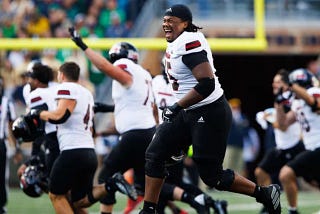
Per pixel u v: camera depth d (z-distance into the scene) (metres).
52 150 23.36
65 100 22.17
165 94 25.78
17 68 46.84
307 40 52.16
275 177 36.06
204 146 19.45
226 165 49.00
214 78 19.06
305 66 55.72
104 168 24.44
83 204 23.39
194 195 25.62
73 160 22.45
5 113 26.59
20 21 48.16
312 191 48.09
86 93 22.78
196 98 18.86
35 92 23.16
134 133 24.17
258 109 61.22
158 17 49.41
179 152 20.05
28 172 24.28
